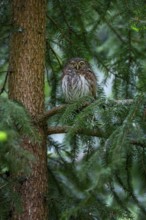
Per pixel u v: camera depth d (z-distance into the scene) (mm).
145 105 7840
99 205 8578
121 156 6980
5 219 8828
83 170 7121
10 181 8281
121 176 9297
